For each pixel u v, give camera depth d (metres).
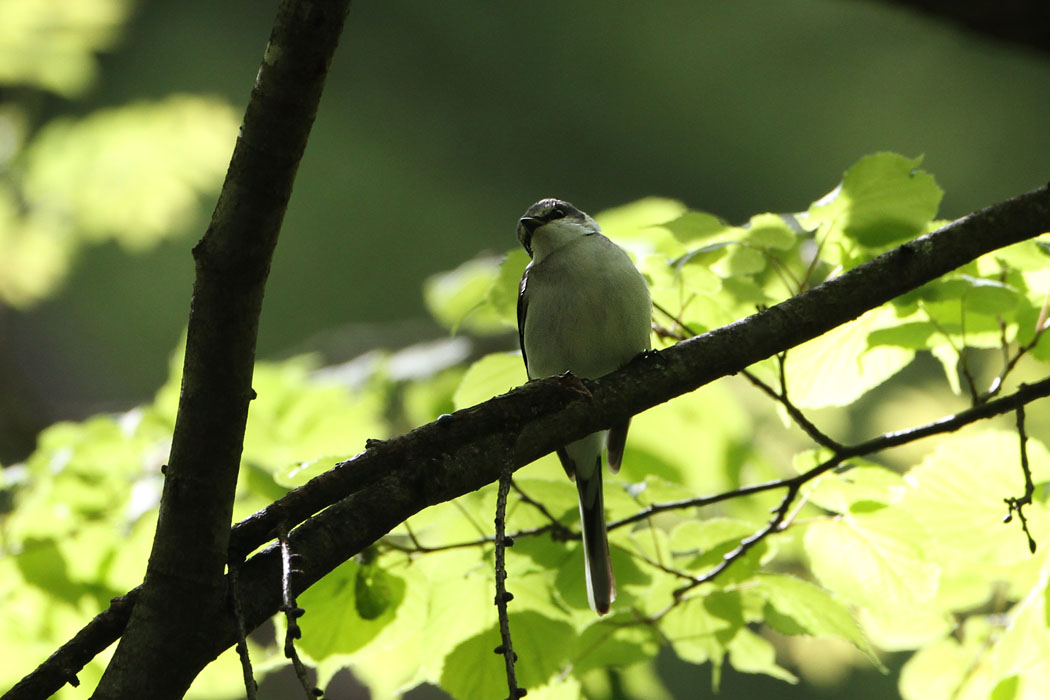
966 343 5.72
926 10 7.24
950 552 5.90
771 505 7.23
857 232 5.39
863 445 5.26
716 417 7.63
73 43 14.37
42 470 6.24
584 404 4.67
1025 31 7.02
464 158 21.83
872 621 6.30
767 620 5.42
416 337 13.08
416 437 4.39
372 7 21.56
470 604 5.51
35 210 14.11
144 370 21.12
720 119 21.08
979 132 19.91
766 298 5.54
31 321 20.77
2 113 14.89
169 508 3.96
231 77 21.22
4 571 5.80
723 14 20.75
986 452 5.73
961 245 4.87
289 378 7.32
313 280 20.94
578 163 21.78
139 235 14.84
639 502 5.54
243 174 3.65
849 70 20.31
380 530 4.30
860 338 5.85
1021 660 5.54
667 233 6.27
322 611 5.32
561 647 5.46
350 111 21.59
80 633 4.13
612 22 21.28
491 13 21.58
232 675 6.02
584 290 6.18
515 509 5.62
